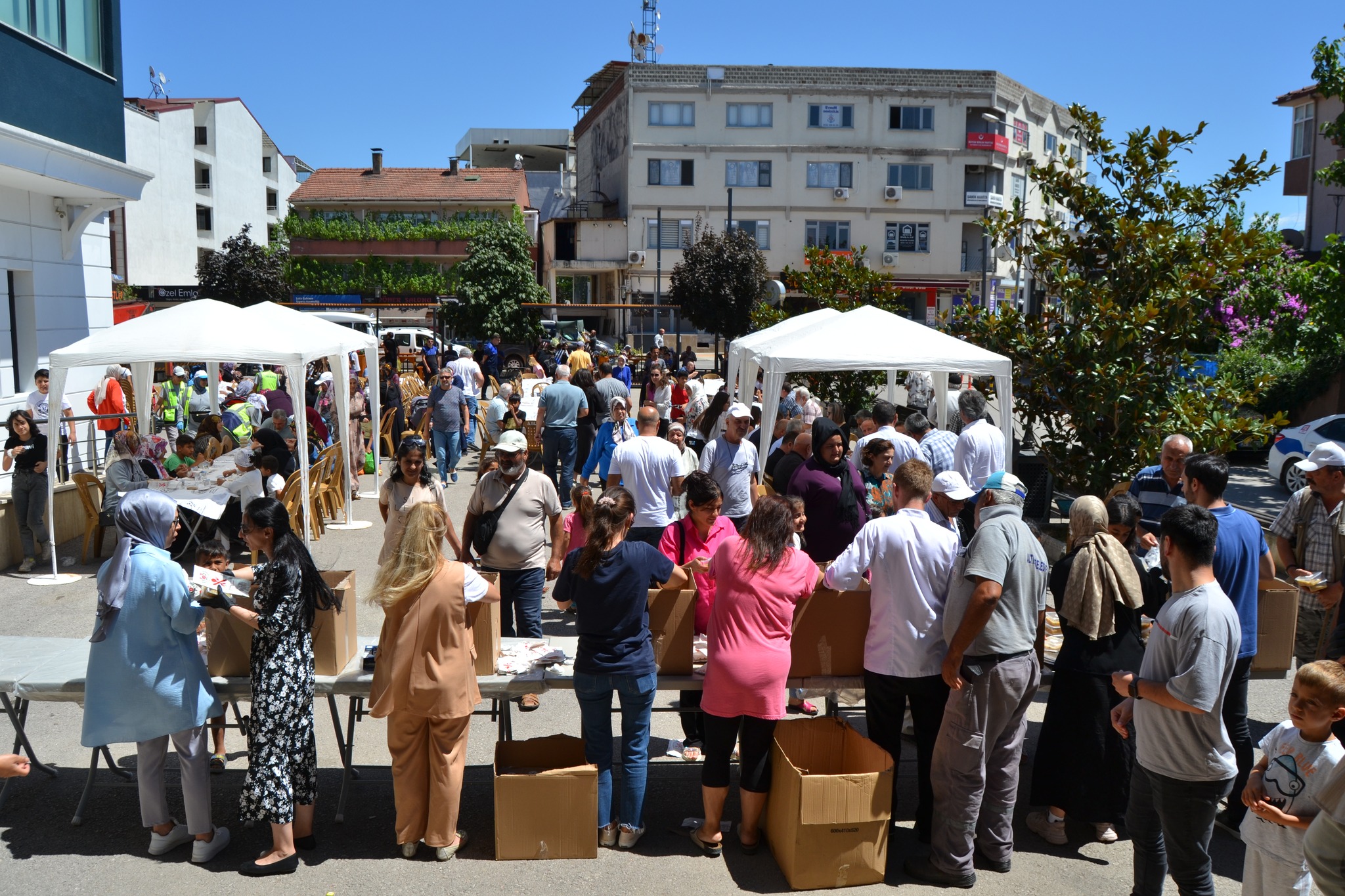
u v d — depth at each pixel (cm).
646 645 472
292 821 451
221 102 5219
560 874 454
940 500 502
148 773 458
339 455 1296
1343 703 330
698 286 3847
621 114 5069
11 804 514
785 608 468
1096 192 1104
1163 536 402
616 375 2353
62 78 1272
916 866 457
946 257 4981
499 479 652
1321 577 545
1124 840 496
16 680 486
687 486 585
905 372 1770
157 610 446
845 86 4862
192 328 1023
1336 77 1502
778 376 945
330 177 5225
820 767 493
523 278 3912
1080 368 1080
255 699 451
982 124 4975
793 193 4903
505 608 661
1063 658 486
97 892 432
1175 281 1067
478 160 7606
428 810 465
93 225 1484
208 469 1051
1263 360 1980
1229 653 383
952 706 448
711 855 474
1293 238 2986
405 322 3962
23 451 988
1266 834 355
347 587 502
